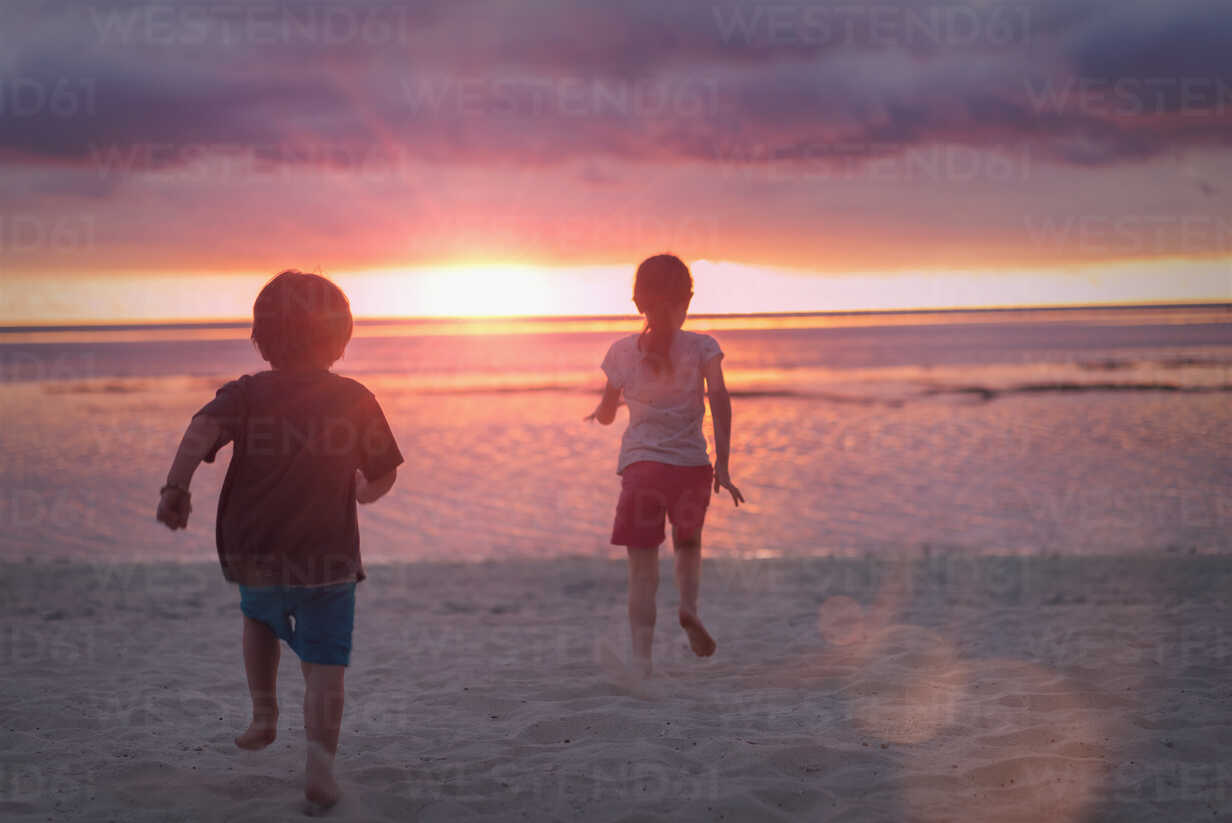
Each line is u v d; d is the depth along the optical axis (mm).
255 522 2516
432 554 10031
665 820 2484
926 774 2766
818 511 12453
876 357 57406
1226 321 134750
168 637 5418
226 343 109312
